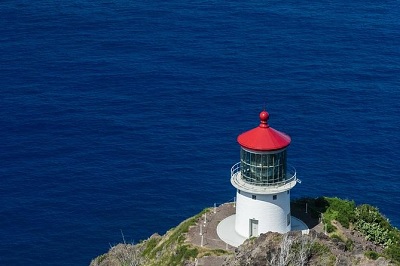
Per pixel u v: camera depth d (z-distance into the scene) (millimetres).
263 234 56938
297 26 162125
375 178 105438
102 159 110312
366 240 63156
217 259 58031
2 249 90500
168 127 119375
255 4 174125
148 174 105812
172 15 168375
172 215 96312
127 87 134125
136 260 67625
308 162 109000
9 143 114812
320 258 54719
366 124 120438
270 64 143500
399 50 149250
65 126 120125
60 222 95625
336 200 68250
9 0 175875
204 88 133500
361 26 161375
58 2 175750
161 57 147000
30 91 132375
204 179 104188
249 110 125438
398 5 174500
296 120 121750
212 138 115812
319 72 139875
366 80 136500
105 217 96562
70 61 145250
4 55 147625
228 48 150750
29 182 104500
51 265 87875
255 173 61219
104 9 172125
